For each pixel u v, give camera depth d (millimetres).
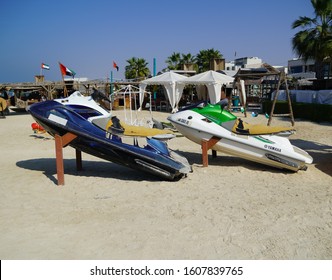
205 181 7453
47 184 7195
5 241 4551
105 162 9195
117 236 4727
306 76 47000
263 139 8156
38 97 36125
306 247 4445
